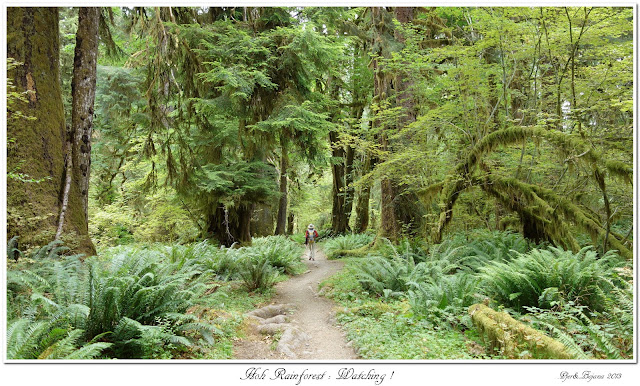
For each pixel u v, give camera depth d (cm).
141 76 1226
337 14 1144
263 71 919
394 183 1222
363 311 627
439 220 970
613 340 407
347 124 1706
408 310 589
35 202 630
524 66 1065
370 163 1577
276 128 935
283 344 495
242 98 962
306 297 802
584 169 755
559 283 539
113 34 1224
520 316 525
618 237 726
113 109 1278
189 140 1183
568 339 364
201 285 514
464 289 583
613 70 778
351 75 1739
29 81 650
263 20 1039
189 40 957
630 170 590
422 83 1091
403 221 1201
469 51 911
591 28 788
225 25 990
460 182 925
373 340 480
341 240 1560
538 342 384
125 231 1595
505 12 832
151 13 1016
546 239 845
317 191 2858
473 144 941
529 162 898
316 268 1182
